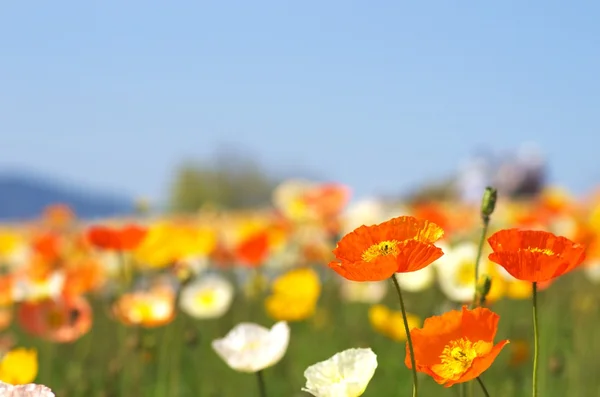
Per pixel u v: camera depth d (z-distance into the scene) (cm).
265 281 250
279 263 274
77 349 229
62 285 189
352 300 265
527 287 180
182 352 227
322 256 265
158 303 193
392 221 127
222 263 244
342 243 126
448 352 123
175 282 216
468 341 124
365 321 254
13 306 234
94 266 218
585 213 241
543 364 198
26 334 235
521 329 213
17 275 197
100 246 197
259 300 250
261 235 211
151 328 216
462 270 191
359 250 127
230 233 264
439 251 116
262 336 154
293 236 276
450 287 190
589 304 229
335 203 237
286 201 275
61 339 189
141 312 191
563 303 243
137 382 200
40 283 189
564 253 117
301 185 277
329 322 246
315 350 235
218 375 221
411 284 215
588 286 254
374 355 139
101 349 228
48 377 205
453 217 271
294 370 224
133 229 196
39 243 228
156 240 202
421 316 221
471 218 288
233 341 154
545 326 209
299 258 273
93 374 212
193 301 216
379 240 127
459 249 192
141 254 202
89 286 200
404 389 208
